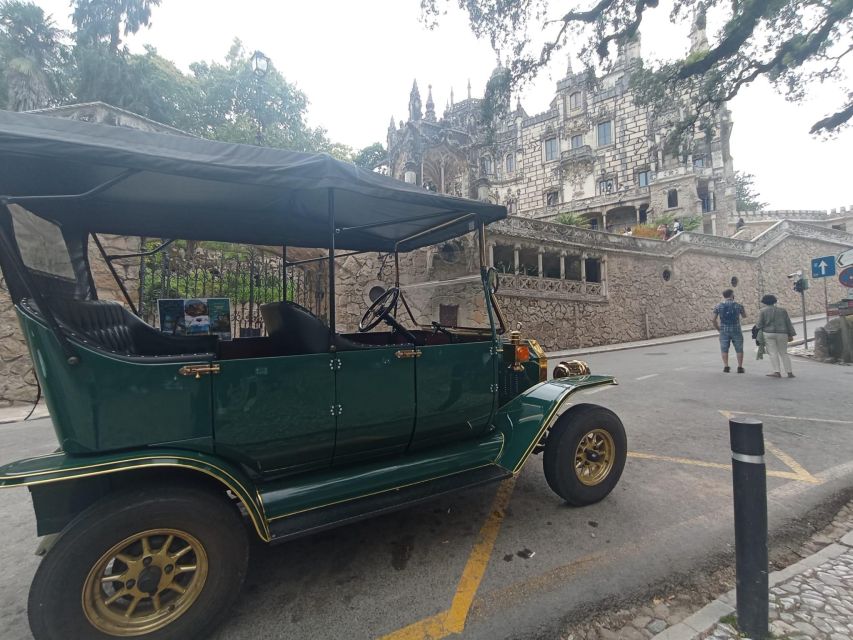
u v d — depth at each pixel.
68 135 1.96
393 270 4.55
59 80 19.62
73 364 1.94
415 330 4.18
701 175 29.55
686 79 9.77
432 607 2.28
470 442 3.22
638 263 19.06
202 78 28.52
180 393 2.15
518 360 3.68
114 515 1.88
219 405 2.24
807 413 5.70
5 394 7.55
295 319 2.67
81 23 19.84
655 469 4.07
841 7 7.31
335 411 2.55
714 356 11.74
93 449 1.99
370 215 3.49
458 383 3.05
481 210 3.13
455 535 3.01
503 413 3.46
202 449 2.21
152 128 9.28
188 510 2.02
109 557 1.89
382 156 36.16
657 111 10.56
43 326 1.94
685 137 10.84
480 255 3.32
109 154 1.92
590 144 33.50
